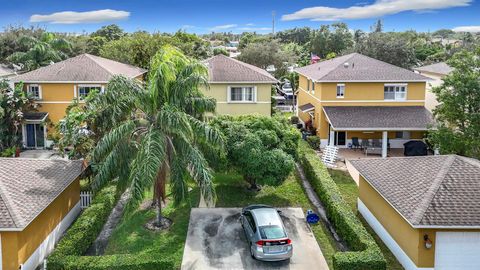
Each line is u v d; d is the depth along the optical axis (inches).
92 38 3198.8
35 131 1526.8
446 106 1144.8
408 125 1396.4
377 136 1526.8
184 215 954.1
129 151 819.4
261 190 1100.5
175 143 828.0
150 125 832.3
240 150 974.4
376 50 2556.6
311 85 1689.2
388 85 1507.1
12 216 671.8
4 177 778.2
